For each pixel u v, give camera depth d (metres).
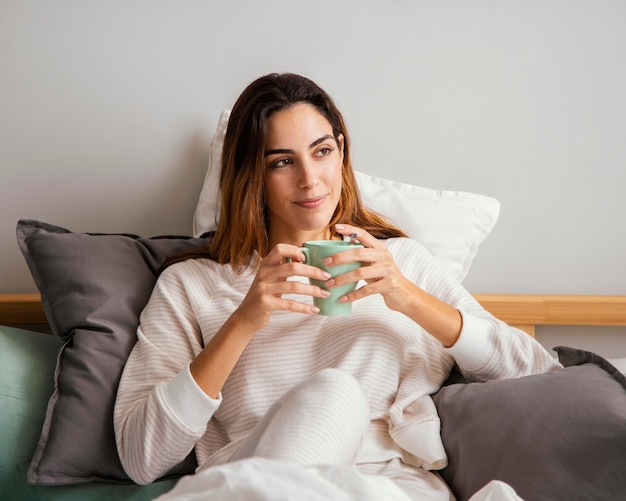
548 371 1.43
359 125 1.94
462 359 1.41
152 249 1.66
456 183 1.95
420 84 1.93
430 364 1.47
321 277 1.25
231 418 1.41
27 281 1.99
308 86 1.49
